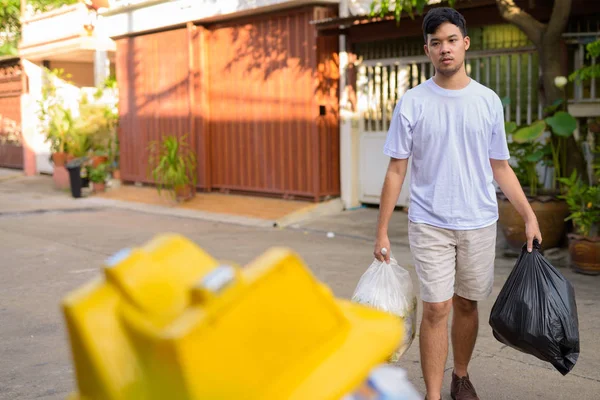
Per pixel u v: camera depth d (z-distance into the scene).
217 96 14.02
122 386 1.20
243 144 13.52
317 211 11.82
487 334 5.38
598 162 8.39
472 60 10.16
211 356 1.14
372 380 1.43
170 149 13.67
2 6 27.62
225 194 13.95
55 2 26.00
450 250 3.65
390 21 10.68
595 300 6.27
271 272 1.21
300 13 12.12
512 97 9.80
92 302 1.24
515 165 9.29
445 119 3.55
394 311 3.52
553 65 8.16
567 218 7.55
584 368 4.66
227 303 1.15
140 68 15.79
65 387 4.57
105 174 16.72
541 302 3.56
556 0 7.89
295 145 12.48
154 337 1.15
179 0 14.26
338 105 12.25
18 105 23.17
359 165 12.19
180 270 1.30
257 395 1.20
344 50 11.97
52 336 5.66
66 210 14.10
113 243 10.05
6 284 7.53
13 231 11.33
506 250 8.41
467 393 3.99
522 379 4.49
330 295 1.33
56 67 21.77
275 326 1.22
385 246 3.62
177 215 12.99
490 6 9.21
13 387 4.57
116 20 16.12
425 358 3.69
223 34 13.75
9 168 24.20
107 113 17.22
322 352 1.30
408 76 11.33
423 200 3.64
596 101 8.57
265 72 12.92
